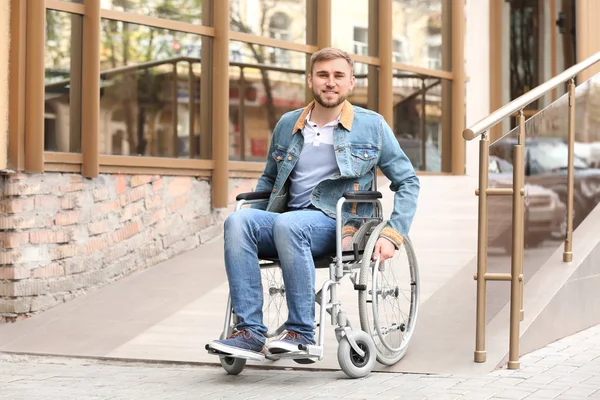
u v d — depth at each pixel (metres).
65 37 7.39
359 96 10.97
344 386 4.69
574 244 6.55
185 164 8.52
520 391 4.46
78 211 7.36
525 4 14.16
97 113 7.50
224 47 8.88
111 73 7.93
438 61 12.30
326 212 5.08
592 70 11.64
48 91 7.24
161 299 7.08
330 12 10.22
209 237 8.84
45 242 7.05
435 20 12.24
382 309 6.01
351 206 5.15
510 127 14.34
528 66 14.17
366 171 5.19
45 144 7.20
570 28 13.84
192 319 6.53
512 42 14.27
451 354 5.29
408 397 4.36
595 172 7.05
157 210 8.23
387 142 5.25
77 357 5.89
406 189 5.22
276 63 9.69
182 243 8.51
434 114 12.20
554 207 6.28
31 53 6.95
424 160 12.01
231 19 9.26
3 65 6.85
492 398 4.30
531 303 5.78
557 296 5.89
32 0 6.95
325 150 5.21
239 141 9.27
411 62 11.87
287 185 5.29
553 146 6.27
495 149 5.26
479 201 5.15
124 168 7.85
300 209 5.23
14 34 6.89
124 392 4.64
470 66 13.95
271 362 5.40
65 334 6.39
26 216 6.91
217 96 8.85
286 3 9.84
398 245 5.06
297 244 4.85
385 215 8.55
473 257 7.19
